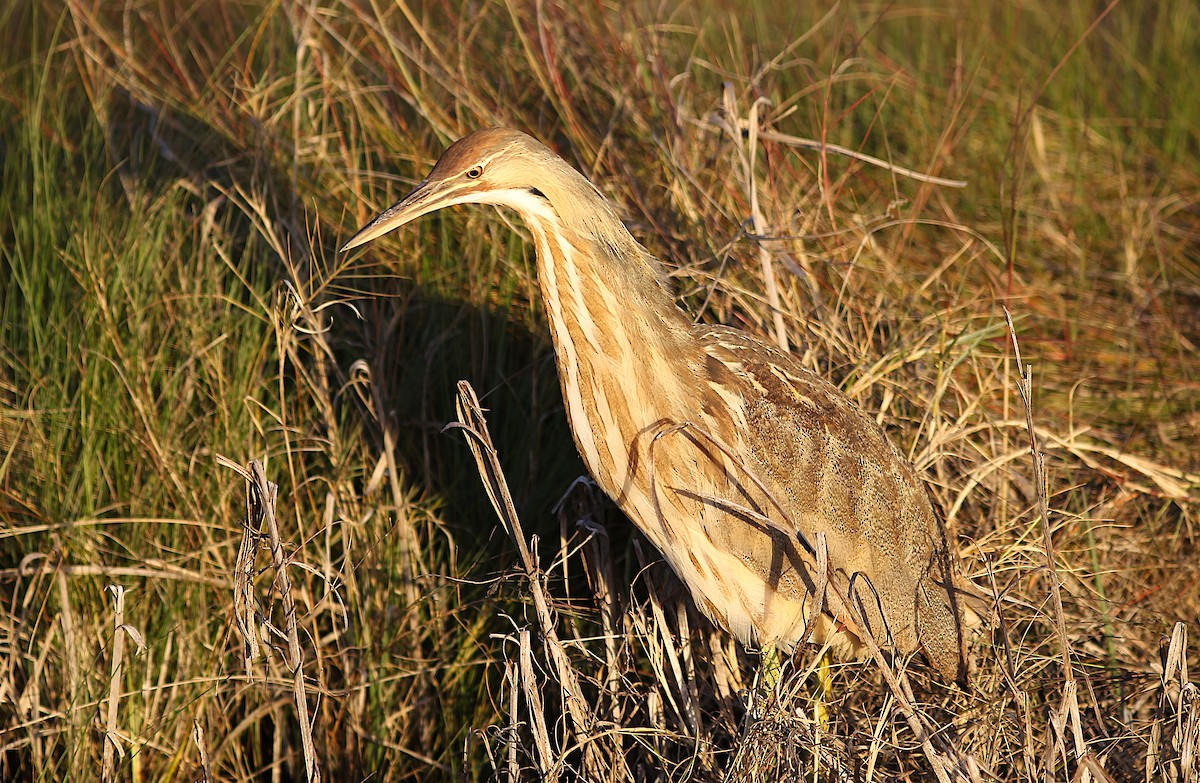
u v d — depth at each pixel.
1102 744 6.38
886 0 12.55
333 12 9.53
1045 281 9.91
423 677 7.37
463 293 8.48
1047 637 6.93
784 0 12.30
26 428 7.50
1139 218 10.36
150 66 10.39
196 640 7.28
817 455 6.68
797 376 6.89
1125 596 7.61
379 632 7.42
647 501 6.48
